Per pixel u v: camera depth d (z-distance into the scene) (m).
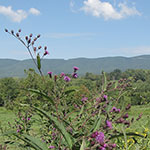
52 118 1.43
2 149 2.43
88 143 1.54
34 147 1.42
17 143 1.91
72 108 2.20
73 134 1.72
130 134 1.49
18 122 2.83
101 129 1.50
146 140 2.82
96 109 1.80
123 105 1.84
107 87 1.81
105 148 1.35
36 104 2.37
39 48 1.89
